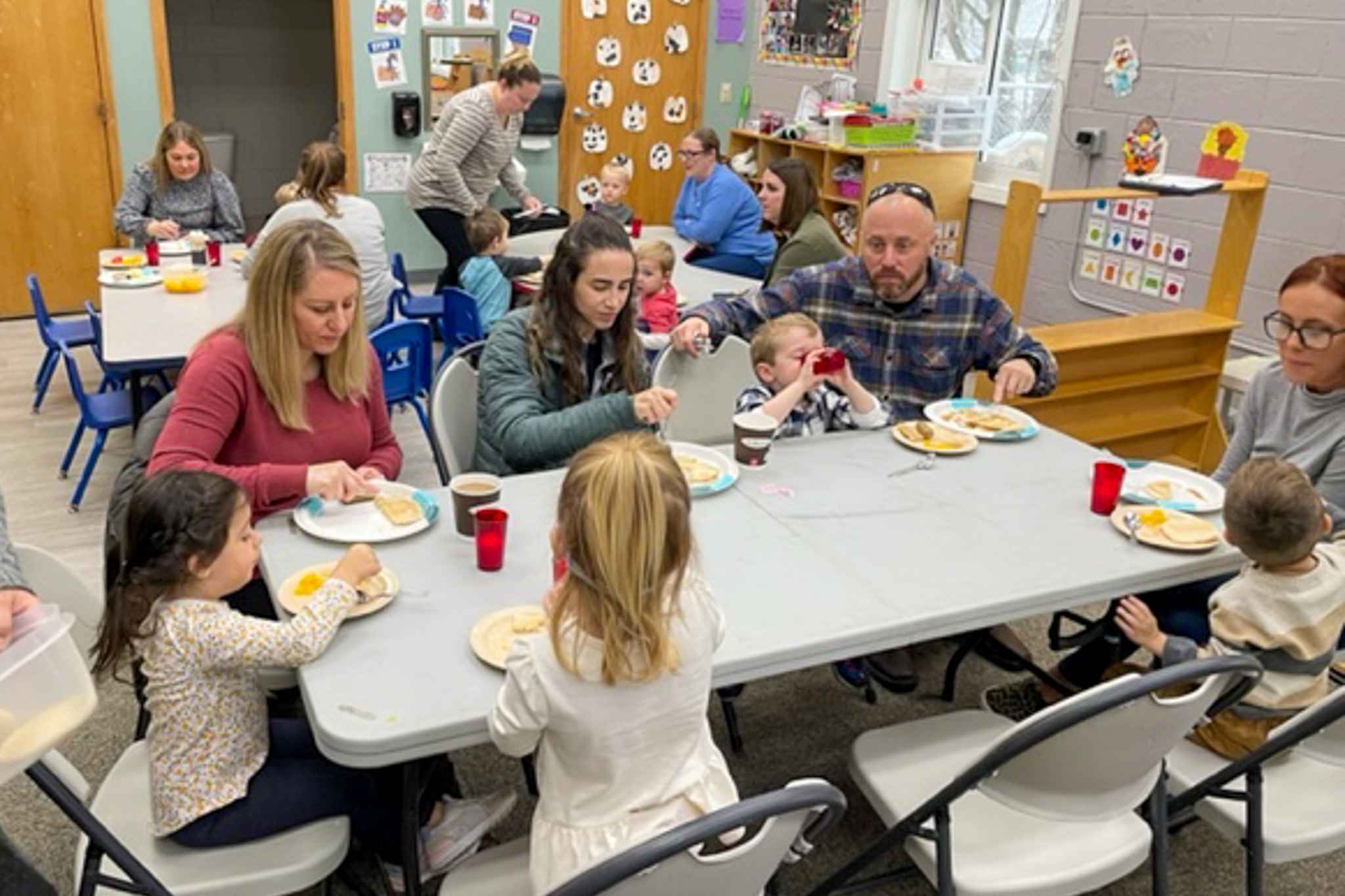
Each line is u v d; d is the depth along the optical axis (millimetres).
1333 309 2031
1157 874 1738
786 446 2322
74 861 1920
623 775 1307
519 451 2168
